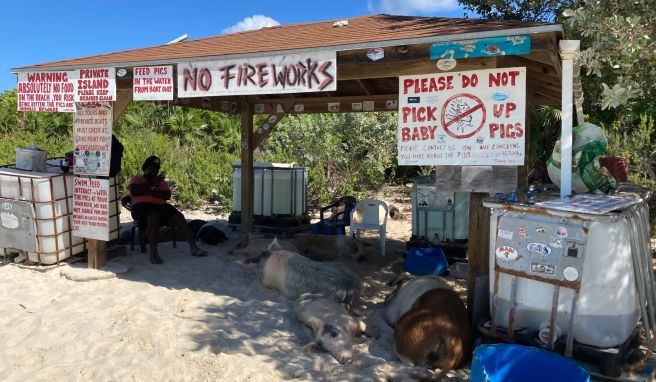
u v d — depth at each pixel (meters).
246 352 4.65
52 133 18.55
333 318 4.96
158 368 4.24
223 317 5.44
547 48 4.25
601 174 4.63
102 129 6.64
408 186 16.34
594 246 3.83
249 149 9.62
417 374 4.25
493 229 4.26
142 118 18.27
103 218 6.69
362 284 6.91
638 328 4.28
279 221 9.64
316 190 13.68
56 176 6.91
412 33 4.98
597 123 9.80
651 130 9.20
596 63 4.46
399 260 8.14
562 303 3.91
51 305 5.74
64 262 7.12
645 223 4.58
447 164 4.89
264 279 6.40
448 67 4.68
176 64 5.80
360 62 4.98
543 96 7.75
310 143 14.85
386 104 9.04
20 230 6.93
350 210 8.80
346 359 4.43
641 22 4.60
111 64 6.14
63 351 4.66
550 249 3.92
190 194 13.16
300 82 5.13
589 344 3.92
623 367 3.91
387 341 5.00
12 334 5.01
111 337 4.91
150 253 7.46
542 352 3.71
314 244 8.02
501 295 4.22
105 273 6.68
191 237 7.90
